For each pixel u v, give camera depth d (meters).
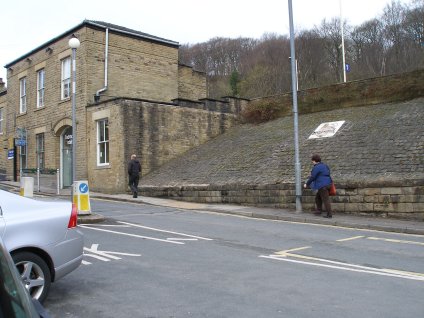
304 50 55.56
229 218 13.76
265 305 5.34
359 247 9.18
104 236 9.93
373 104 21.17
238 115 26.06
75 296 5.69
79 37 23.02
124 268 7.10
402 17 51.75
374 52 51.12
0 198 5.09
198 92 29.11
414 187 12.92
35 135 26.52
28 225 5.11
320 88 22.86
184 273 6.84
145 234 10.30
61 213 5.52
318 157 13.70
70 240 5.56
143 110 21.56
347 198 14.15
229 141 23.02
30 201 5.38
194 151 23.08
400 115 18.62
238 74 55.53
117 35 24.08
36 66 26.58
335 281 6.45
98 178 21.67
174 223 12.25
